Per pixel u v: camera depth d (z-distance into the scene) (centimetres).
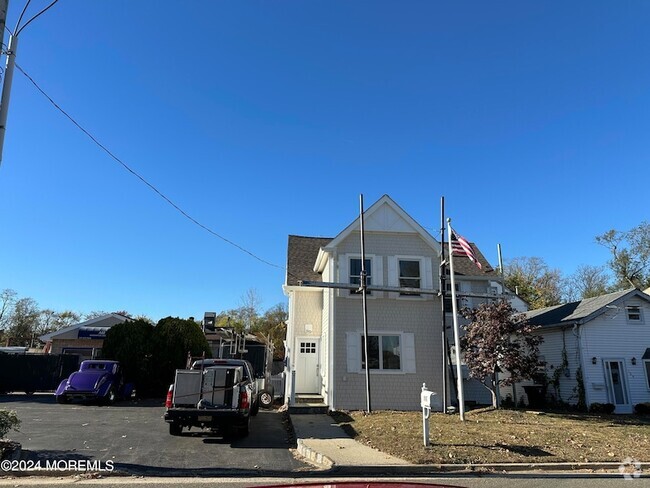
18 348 4184
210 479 822
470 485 805
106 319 3584
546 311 2719
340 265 1983
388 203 2066
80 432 1244
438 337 1977
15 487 748
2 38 882
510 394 2419
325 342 2041
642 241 4903
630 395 2164
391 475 874
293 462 959
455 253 1661
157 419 1533
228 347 2928
